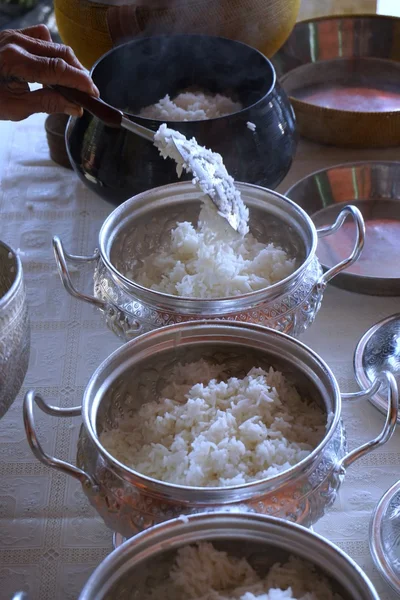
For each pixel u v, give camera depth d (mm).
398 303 1162
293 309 894
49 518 874
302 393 837
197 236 1039
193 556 633
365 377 1005
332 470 699
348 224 1293
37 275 1249
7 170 1512
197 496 643
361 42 1698
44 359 1091
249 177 1165
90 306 1187
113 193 1205
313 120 1438
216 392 833
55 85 1046
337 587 611
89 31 1459
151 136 1084
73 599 788
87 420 699
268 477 661
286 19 1502
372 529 823
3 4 2055
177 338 822
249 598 606
